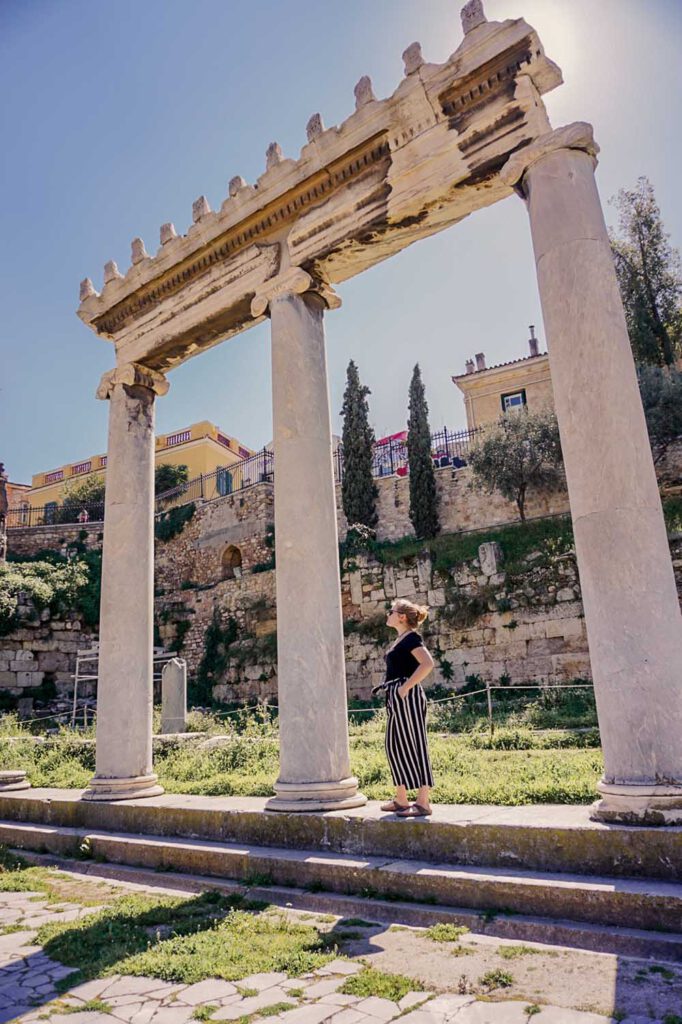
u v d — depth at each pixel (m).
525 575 20.98
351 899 5.19
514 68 6.65
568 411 5.65
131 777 8.59
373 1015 3.36
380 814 5.99
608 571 5.21
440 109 7.08
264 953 4.31
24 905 5.97
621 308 5.88
